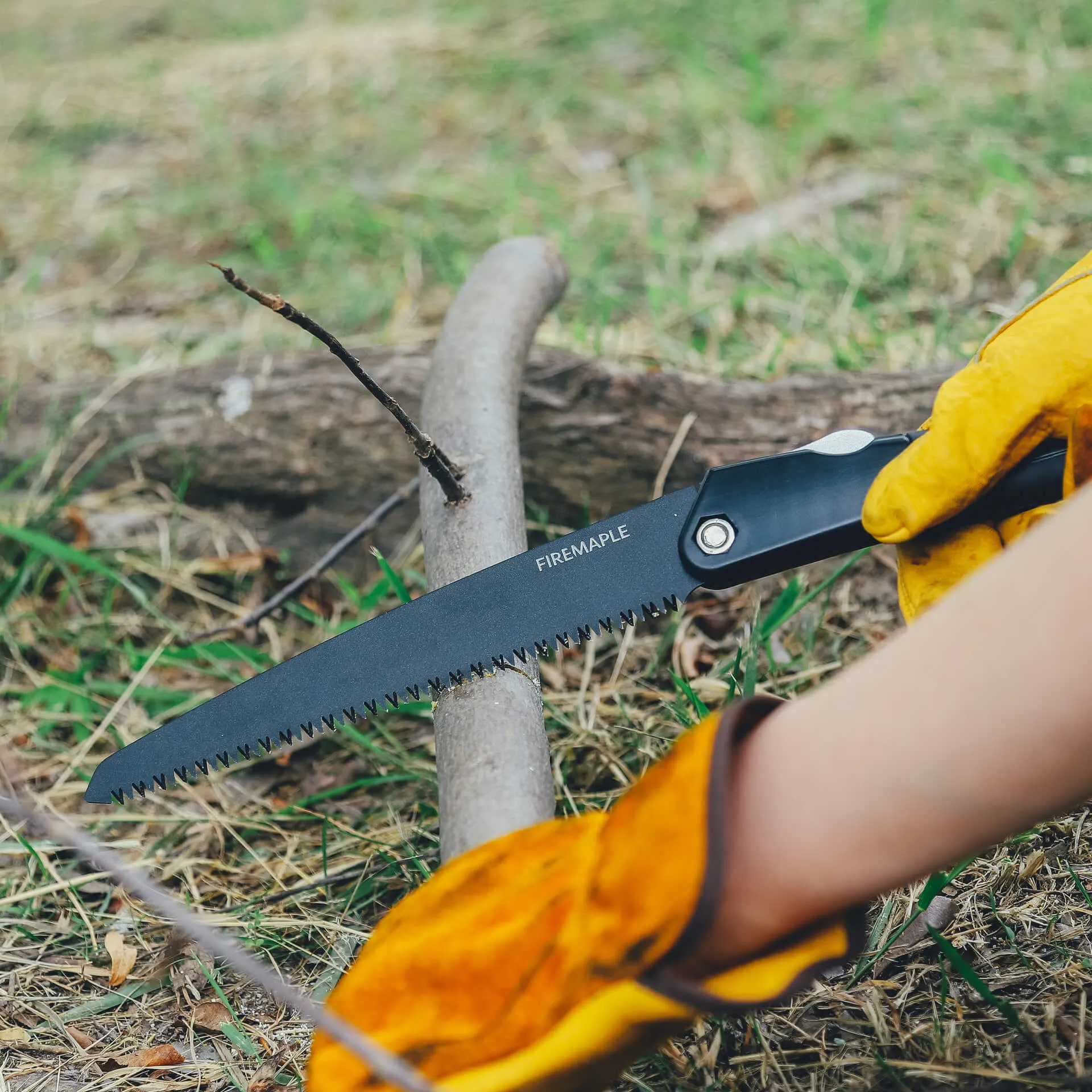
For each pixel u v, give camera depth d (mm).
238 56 5906
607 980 970
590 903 1010
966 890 1536
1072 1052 1271
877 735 888
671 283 3342
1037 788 851
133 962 1663
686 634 2258
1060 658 829
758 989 957
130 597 2570
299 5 6629
